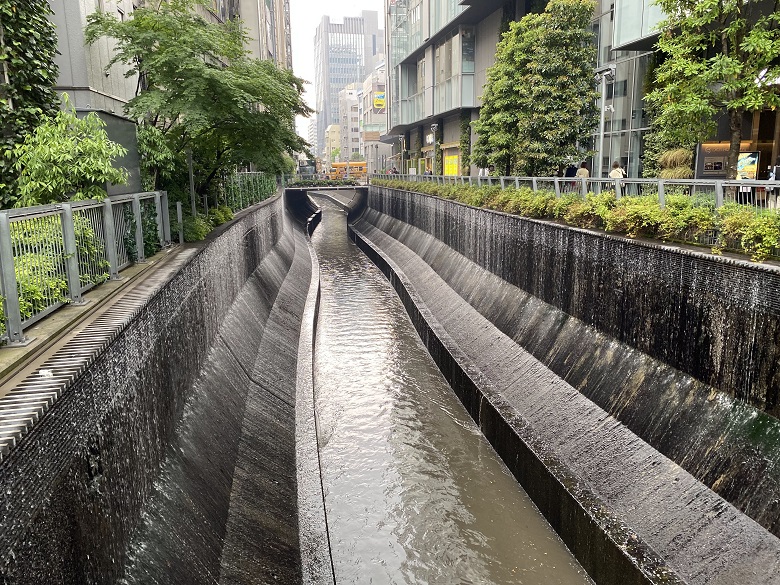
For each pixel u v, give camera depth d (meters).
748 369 7.58
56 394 3.89
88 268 7.32
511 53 20.17
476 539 9.02
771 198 8.88
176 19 14.25
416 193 31.69
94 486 4.35
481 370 14.48
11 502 3.12
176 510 5.93
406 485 10.59
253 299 16.23
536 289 14.73
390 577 8.32
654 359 9.66
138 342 6.04
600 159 18.67
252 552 6.72
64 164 8.48
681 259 8.89
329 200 92.06
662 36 12.61
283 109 16.61
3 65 9.91
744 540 6.68
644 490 8.27
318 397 14.63
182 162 15.46
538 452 9.84
